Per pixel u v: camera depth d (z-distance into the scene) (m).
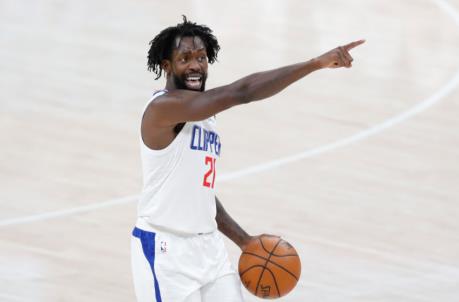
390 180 29.67
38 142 31.80
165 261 14.07
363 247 24.22
